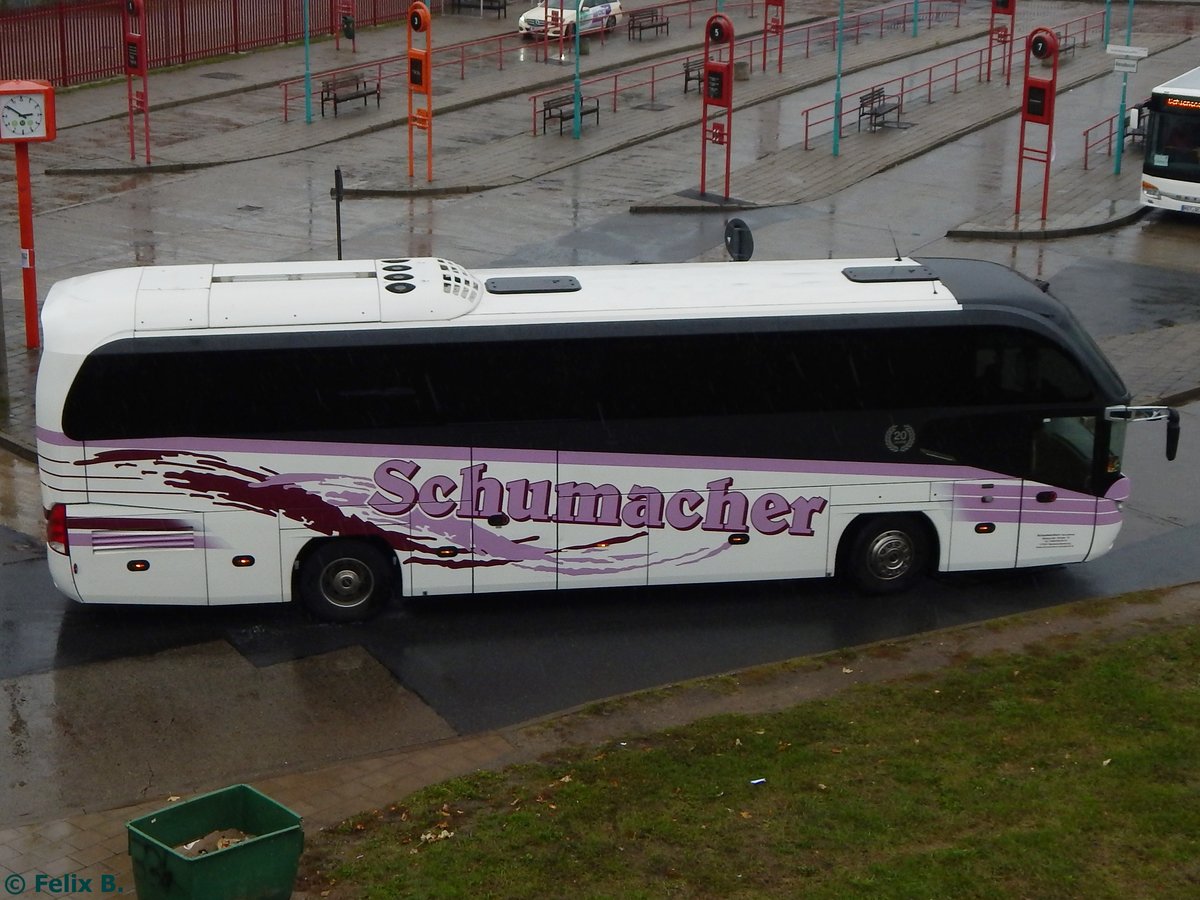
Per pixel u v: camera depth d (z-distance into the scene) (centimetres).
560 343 1316
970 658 1270
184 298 1297
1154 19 5253
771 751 1082
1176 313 2367
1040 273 2586
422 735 1167
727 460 1365
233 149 3384
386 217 2891
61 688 1238
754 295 1367
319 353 1290
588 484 1355
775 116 3819
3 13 3972
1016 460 1403
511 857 930
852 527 1423
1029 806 988
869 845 941
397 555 1350
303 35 4641
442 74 4209
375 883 904
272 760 1123
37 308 2259
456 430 1325
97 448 1287
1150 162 2930
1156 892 888
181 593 1334
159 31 4219
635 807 998
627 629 1375
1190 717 1127
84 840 993
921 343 1358
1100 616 1362
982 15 5306
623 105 3909
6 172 3156
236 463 1305
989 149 3525
